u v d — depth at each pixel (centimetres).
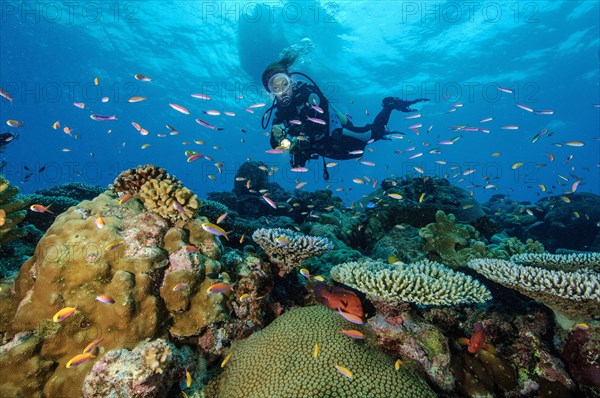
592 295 288
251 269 379
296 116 829
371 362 294
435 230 624
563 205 1151
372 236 789
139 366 247
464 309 422
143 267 295
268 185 1266
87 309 278
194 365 308
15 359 250
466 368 325
